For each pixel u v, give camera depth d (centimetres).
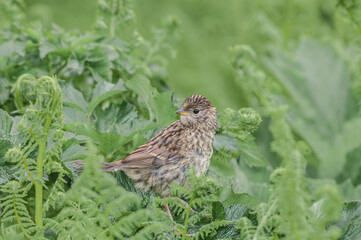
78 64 1127
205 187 689
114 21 1218
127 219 679
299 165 614
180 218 834
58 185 732
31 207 855
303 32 1934
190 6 2352
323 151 1334
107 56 1134
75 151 851
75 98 1027
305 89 1500
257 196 1076
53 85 696
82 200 664
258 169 1120
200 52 2008
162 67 1338
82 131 941
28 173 707
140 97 1134
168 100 1062
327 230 735
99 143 963
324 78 1527
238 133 1007
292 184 608
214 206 771
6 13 1298
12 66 1110
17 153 693
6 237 687
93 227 680
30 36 1171
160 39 1321
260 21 1877
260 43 1895
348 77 1500
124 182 964
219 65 1967
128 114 1052
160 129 1073
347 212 754
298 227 606
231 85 1847
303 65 1553
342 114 1465
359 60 1111
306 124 1421
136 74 1191
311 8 1953
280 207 654
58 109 709
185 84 1888
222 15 2169
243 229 659
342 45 1598
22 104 984
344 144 1306
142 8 2169
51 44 1145
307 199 640
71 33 1234
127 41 1223
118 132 991
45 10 1593
